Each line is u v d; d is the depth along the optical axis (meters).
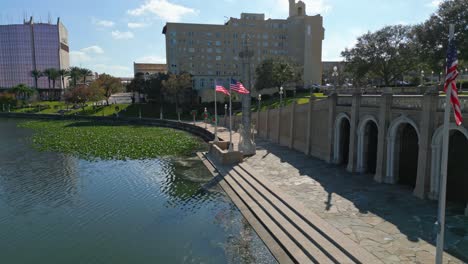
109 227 18.41
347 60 63.41
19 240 17.09
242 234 16.67
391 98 21.19
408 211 16.61
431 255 12.32
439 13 44.19
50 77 135.62
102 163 33.94
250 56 33.41
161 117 82.81
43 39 161.62
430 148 18.06
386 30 59.25
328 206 17.70
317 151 31.08
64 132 61.00
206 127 58.94
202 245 15.86
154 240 16.67
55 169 31.53
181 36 102.56
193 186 25.30
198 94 96.19
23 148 43.59
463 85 50.81
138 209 20.91
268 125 44.84
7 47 160.62
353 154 24.95
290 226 16.14
